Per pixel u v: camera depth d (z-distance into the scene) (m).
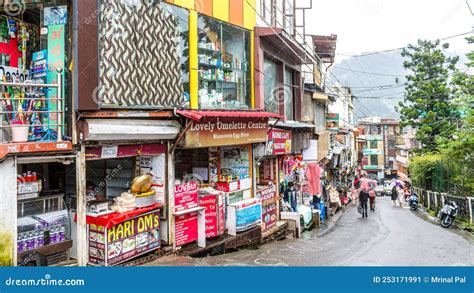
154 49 8.03
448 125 23.27
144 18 7.80
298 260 8.65
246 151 11.75
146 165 8.42
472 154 16.94
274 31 11.77
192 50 9.46
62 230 6.77
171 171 8.33
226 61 11.11
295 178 16.64
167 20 8.35
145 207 7.66
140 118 7.61
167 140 8.32
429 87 24.16
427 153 23.95
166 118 8.13
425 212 21.53
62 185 8.34
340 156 29.47
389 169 59.78
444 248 10.45
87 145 6.79
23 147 5.83
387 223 17.06
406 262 8.54
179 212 8.37
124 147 7.49
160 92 8.15
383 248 10.47
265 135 11.81
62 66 6.66
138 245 7.42
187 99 9.38
